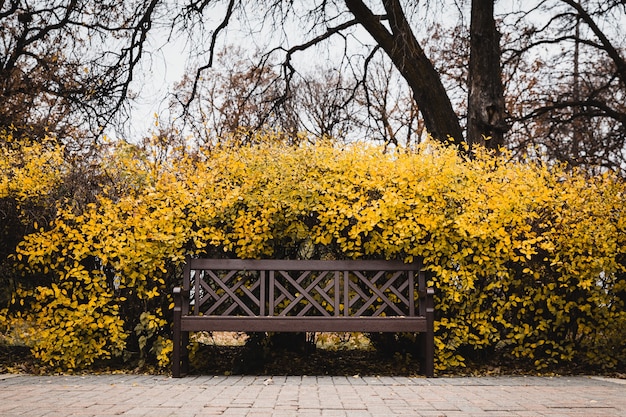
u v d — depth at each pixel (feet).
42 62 51.57
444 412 14.58
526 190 23.53
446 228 23.18
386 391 18.22
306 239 24.27
